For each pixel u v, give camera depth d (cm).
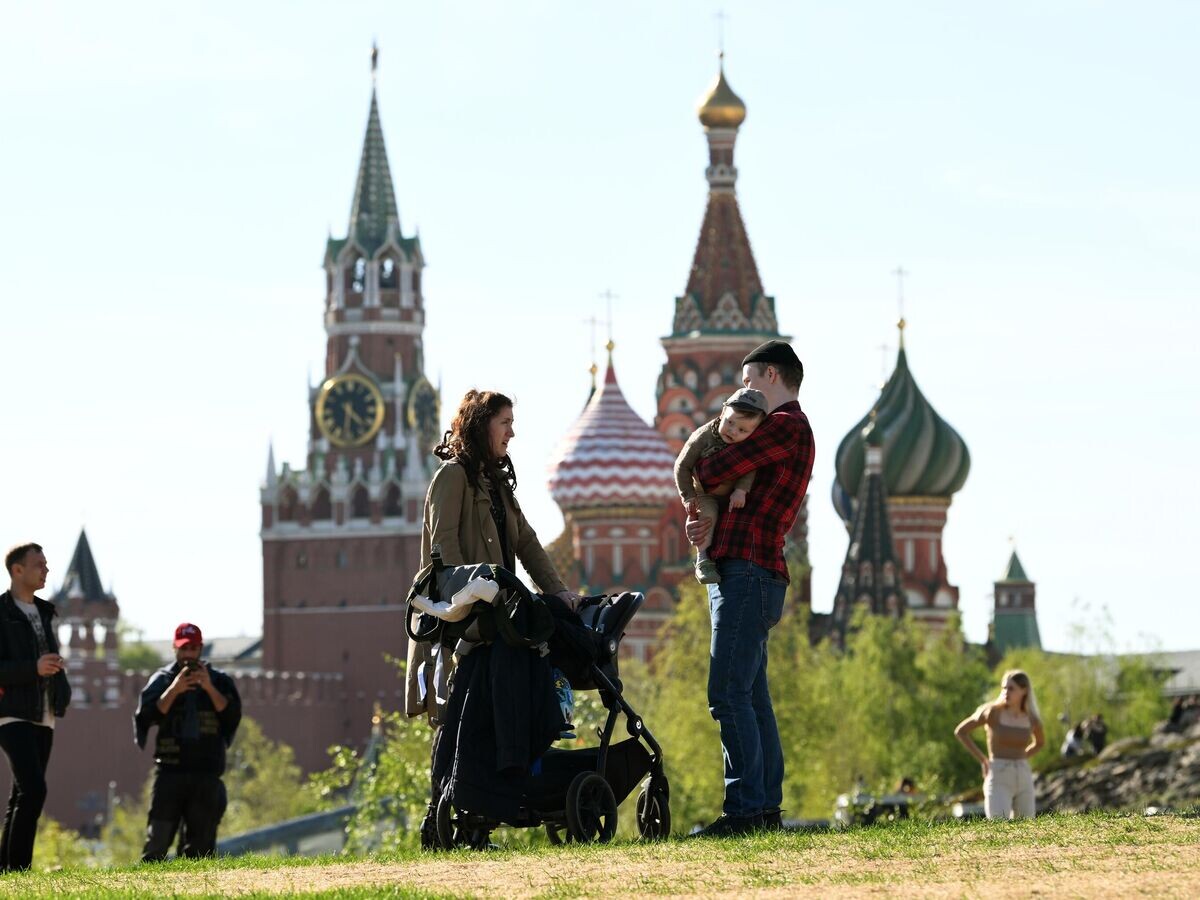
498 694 3228
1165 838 2972
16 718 4150
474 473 3334
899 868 2752
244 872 3216
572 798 3247
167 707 4722
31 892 3036
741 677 3447
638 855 3000
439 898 2588
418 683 3366
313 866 3278
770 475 3444
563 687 3334
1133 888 2506
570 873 2820
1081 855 2822
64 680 4234
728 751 3456
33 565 4197
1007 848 2923
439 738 3338
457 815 3359
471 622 3241
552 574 3419
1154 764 9119
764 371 3509
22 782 4147
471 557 3334
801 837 3186
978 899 2459
